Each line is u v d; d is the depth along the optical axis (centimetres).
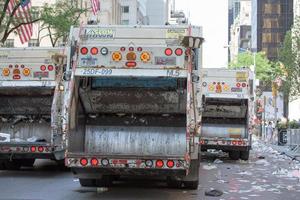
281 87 4788
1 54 1658
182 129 1248
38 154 1575
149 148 1242
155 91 1199
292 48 4500
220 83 2289
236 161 2256
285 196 1234
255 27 13200
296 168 1942
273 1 12800
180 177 1220
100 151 1243
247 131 2278
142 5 13212
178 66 1123
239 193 1263
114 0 9006
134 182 1400
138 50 1128
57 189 1277
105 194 1199
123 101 1224
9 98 1708
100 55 1132
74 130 1160
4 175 1587
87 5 5816
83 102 1215
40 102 1709
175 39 1149
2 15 2697
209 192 1232
